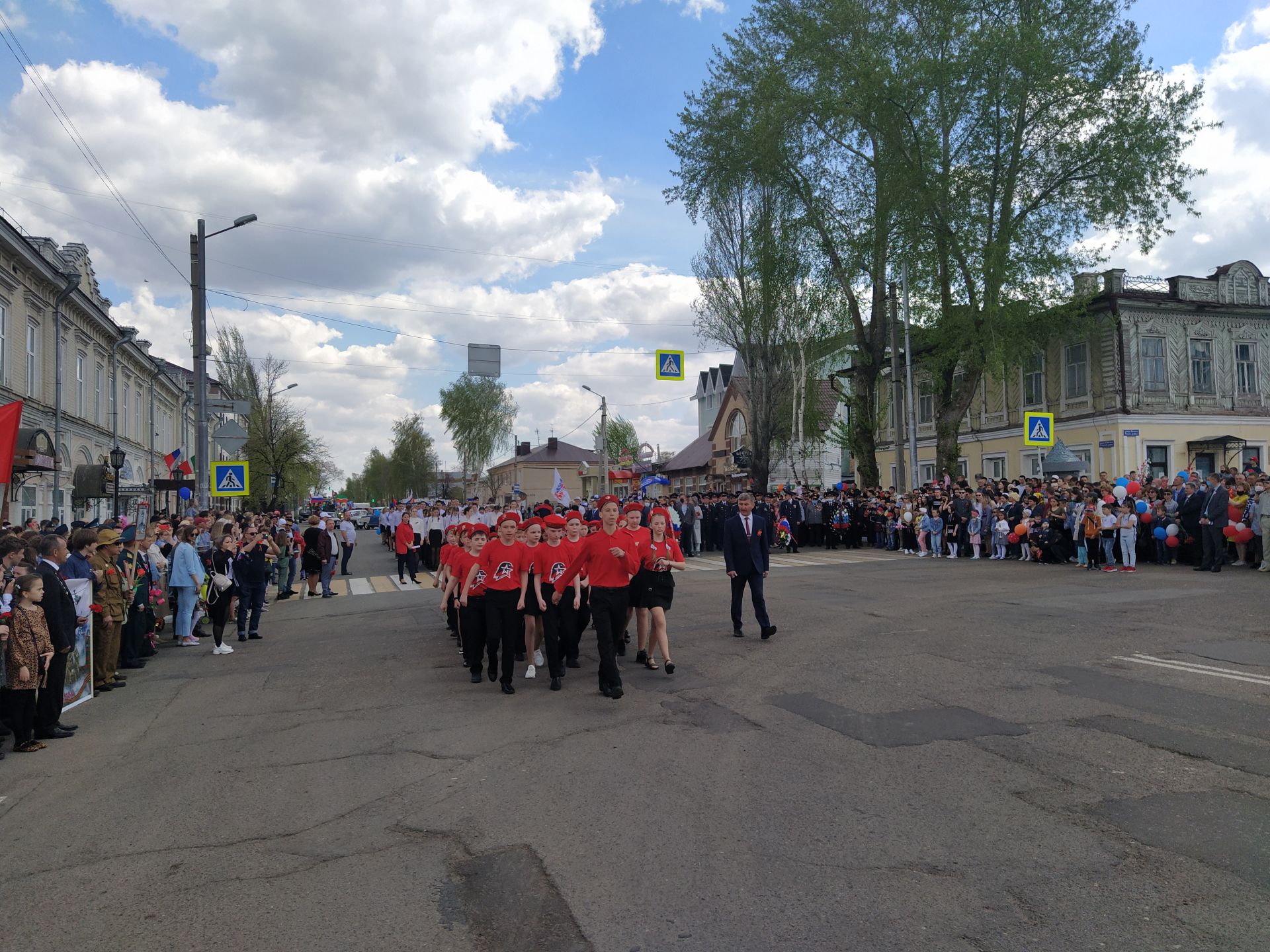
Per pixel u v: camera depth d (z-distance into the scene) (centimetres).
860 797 500
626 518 845
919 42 2631
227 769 611
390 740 666
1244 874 389
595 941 346
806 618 1197
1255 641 921
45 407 2519
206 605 1309
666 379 2558
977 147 2603
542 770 572
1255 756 551
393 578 2238
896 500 2681
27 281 2391
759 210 3062
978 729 631
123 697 889
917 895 378
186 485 2525
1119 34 2514
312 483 6366
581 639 1091
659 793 519
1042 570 1784
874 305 3066
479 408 7300
